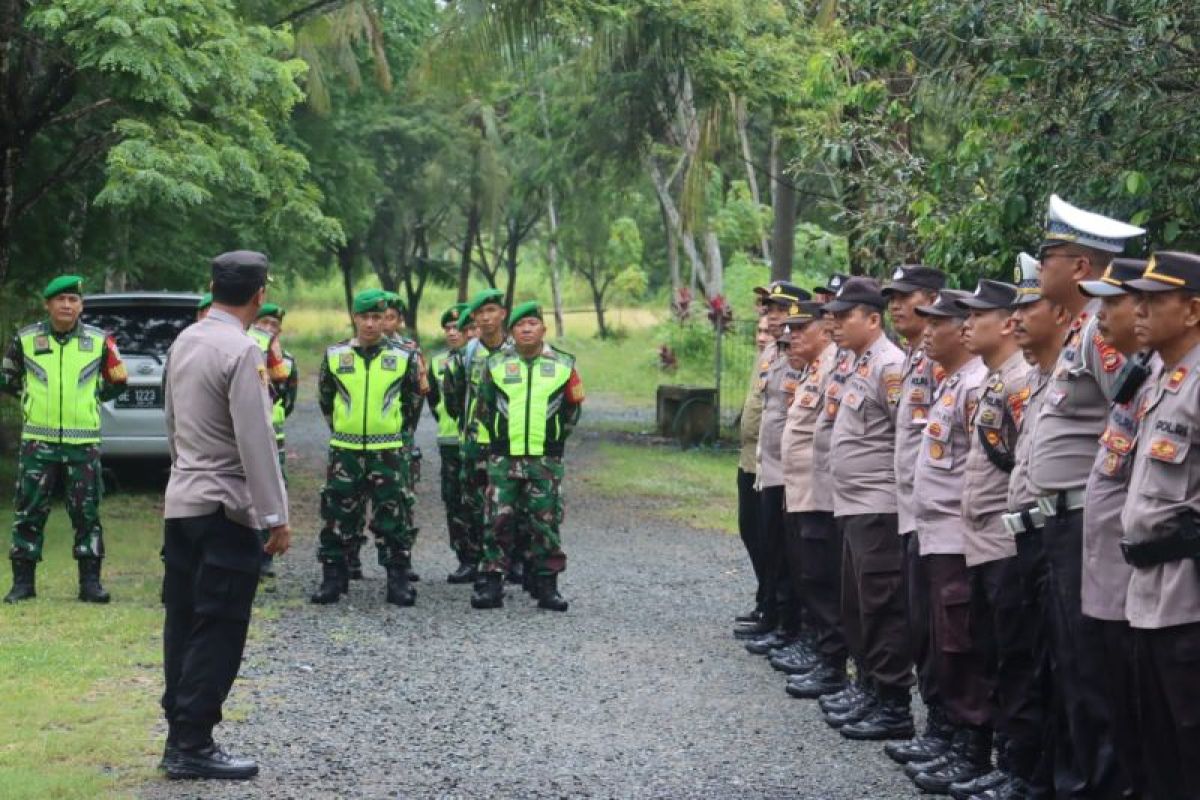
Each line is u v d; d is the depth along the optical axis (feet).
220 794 18.56
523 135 91.20
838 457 22.22
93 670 24.52
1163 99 25.59
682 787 19.35
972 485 18.72
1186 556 14.30
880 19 30.12
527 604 32.27
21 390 31.04
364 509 31.96
